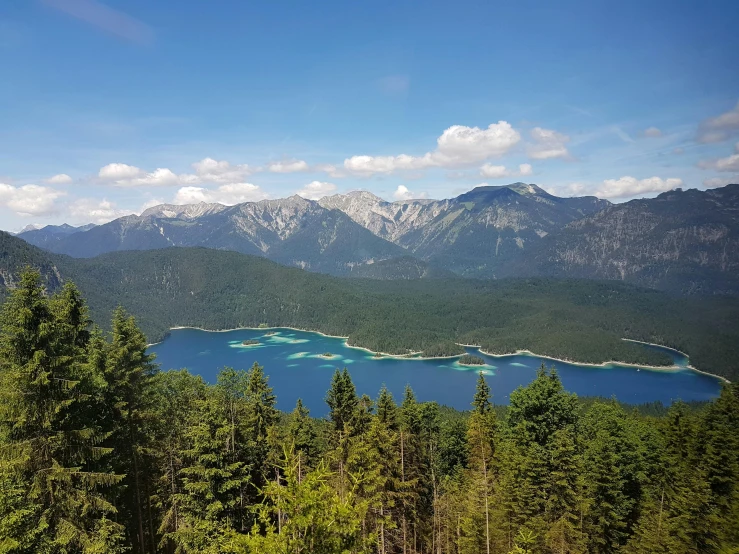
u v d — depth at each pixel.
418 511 54.59
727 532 41.81
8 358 28.44
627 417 64.81
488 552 46.41
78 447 30.19
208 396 44.94
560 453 46.25
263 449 46.19
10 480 27.73
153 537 44.69
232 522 35.53
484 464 51.31
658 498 51.44
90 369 34.09
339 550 18.25
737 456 48.16
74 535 28.22
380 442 46.22
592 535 47.62
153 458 46.81
